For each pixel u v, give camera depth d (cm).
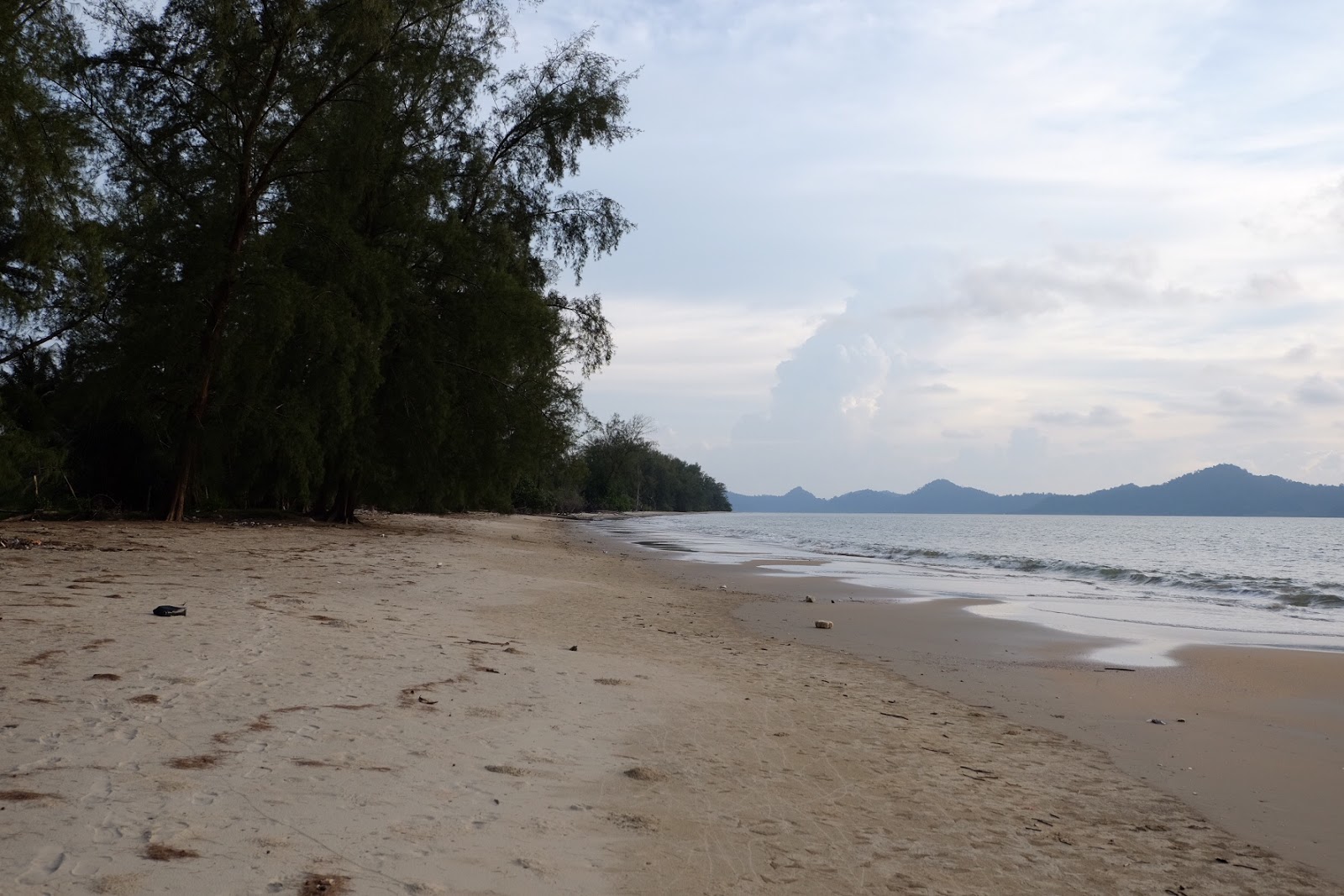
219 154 2503
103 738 536
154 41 2408
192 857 384
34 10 1873
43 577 1234
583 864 435
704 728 739
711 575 2641
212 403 2484
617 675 920
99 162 2359
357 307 2553
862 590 2270
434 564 2022
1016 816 585
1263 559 4628
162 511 2552
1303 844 563
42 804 427
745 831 511
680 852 467
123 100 2417
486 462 2983
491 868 414
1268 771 723
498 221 3044
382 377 2647
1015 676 1134
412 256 2858
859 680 1059
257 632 923
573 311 3250
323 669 783
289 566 1681
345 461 2781
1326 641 1501
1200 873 507
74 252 2030
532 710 727
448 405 2803
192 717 598
